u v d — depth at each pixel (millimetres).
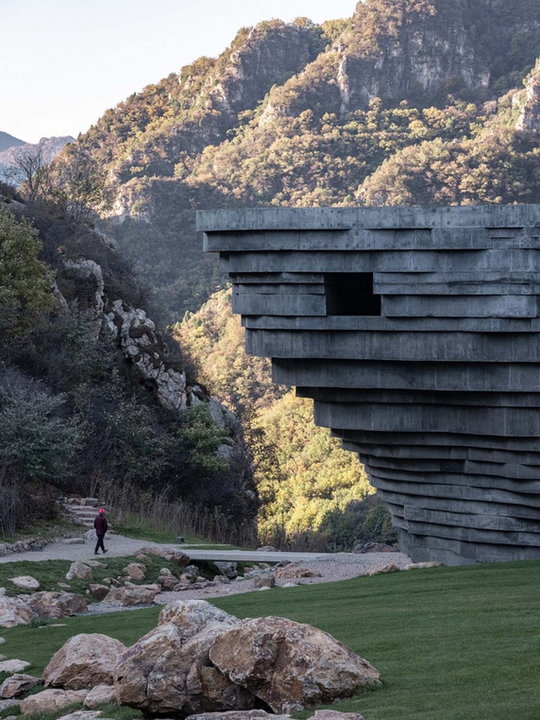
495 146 154875
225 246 21156
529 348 20047
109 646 11328
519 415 20672
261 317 21438
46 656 13898
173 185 168625
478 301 20078
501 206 19797
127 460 41969
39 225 53906
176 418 48938
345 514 79250
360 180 175125
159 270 144875
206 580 28234
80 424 40469
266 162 180750
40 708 10055
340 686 8828
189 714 9039
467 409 21188
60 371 43781
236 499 47375
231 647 9047
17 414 35125
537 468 21047
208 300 136375
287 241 20812
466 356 20328
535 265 19750
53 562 26953
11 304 42344
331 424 22328
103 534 28969
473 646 10773
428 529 23328
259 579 24500
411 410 21672
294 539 48188
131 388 49219
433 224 20078
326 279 21234
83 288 51062
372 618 14039
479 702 8305
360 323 20797
